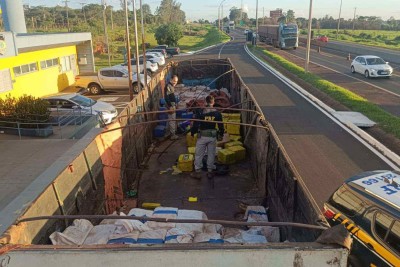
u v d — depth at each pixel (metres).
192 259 3.62
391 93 22.48
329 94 21.12
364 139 13.64
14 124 16.33
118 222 6.36
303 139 13.78
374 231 5.73
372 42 73.31
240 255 3.61
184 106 17.33
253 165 11.17
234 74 19.75
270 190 8.41
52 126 17.12
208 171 11.10
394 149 12.62
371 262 5.77
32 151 14.10
